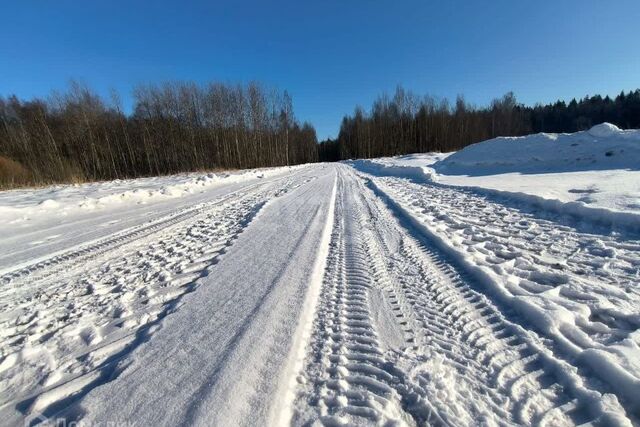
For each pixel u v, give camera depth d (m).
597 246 3.98
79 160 33.56
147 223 6.88
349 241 4.96
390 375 2.02
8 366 2.28
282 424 1.68
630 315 2.46
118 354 2.34
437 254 4.21
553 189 7.20
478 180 10.92
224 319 2.67
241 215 7.16
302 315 2.69
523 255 3.92
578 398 1.78
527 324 2.49
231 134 41.28
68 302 3.31
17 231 6.77
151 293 3.36
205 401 1.78
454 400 1.81
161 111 36.47
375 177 16.27
